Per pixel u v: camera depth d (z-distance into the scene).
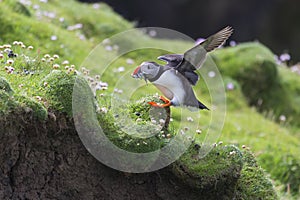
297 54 45.59
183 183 10.23
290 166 16.89
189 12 46.03
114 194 10.07
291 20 45.59
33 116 9.38
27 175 9.52
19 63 11.28
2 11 17.22
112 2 43.62
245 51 25.27
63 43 17.47
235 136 17.91
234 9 45.94
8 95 9.25
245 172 11.12
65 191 9.84
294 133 22.19
